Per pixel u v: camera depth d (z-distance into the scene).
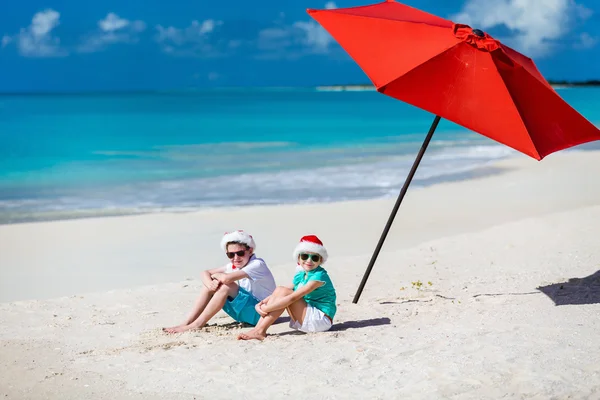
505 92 6.34
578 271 8.76
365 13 7.16
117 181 19.22
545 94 6.64
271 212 14.46
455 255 10.32
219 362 5.68
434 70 6.27
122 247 11.55
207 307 6.78
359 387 5.02
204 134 33.72
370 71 6.30
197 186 18.38
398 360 5.54
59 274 9.89
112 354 6.02
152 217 14.02
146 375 5.43
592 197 15.24
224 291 6.75
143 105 70.88
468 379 5.01
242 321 6.91
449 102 6.14
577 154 23.69
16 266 10.32
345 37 6.75
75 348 6.30
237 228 12.98
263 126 38.78
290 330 6.75
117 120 43.75
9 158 24.23
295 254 6.58
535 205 14.65
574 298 7.34
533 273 8.84
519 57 7.20
